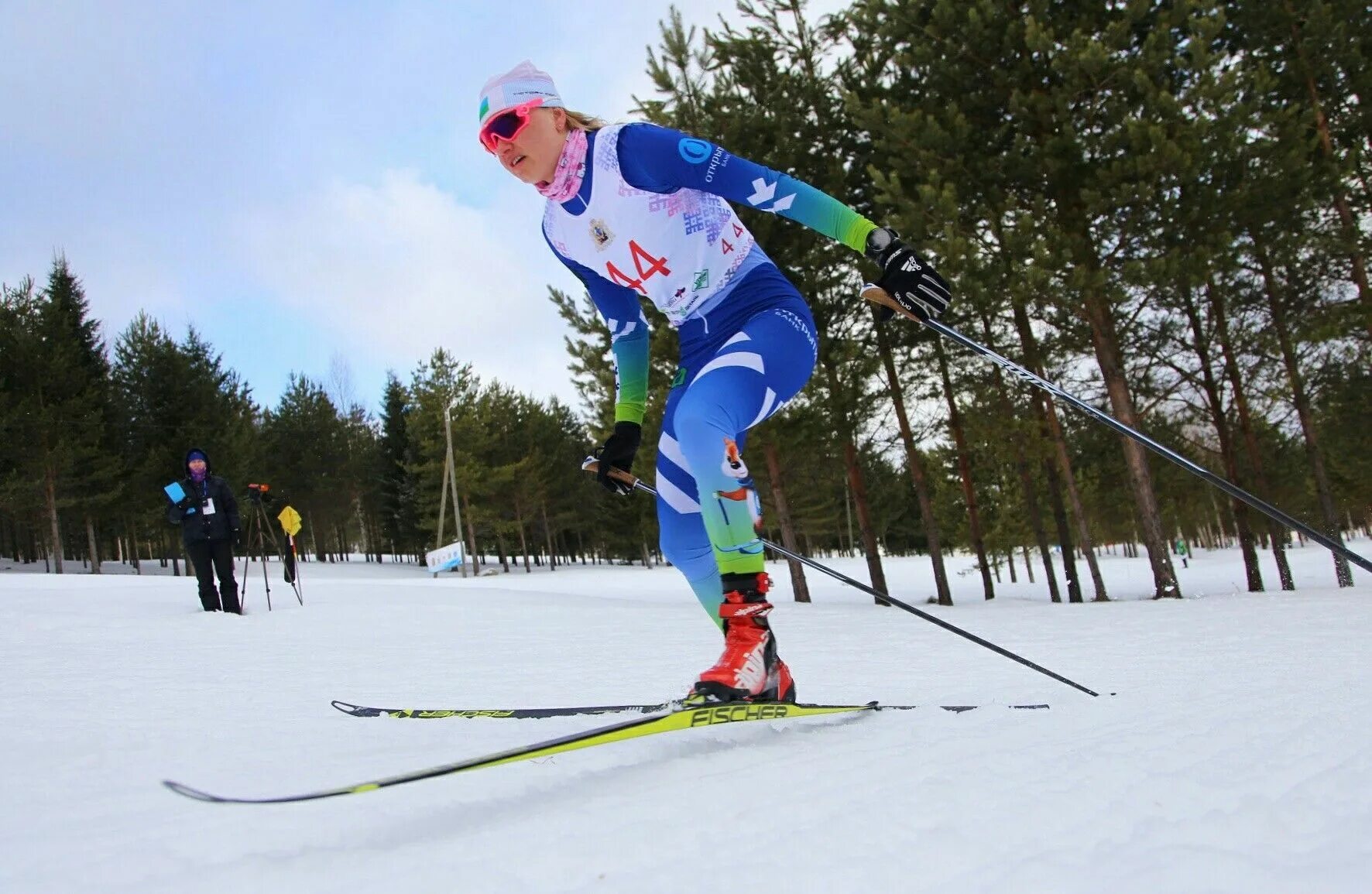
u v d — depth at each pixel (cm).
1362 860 97
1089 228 1018
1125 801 123
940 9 1000
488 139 212
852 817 120
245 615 754
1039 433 1344
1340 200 1150
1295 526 193
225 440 2888
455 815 137
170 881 108
